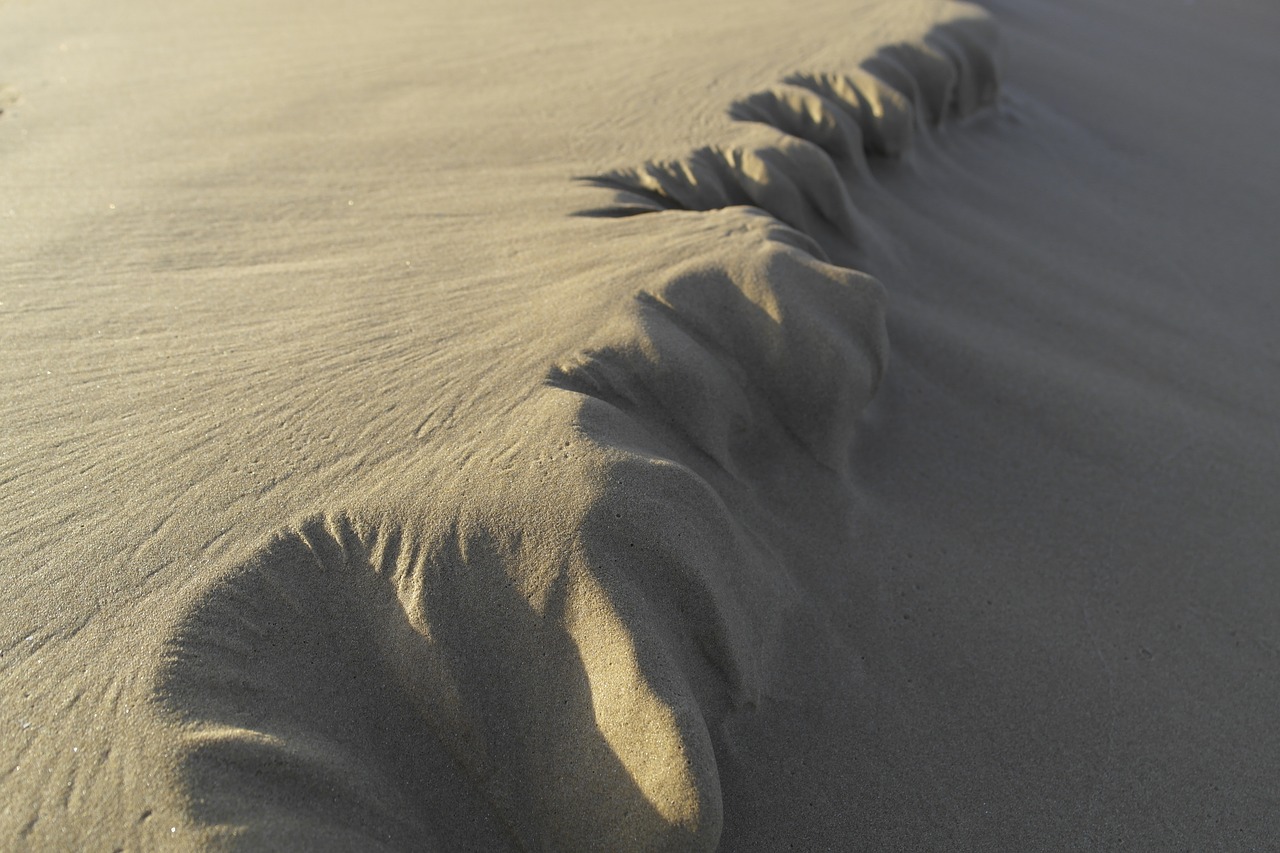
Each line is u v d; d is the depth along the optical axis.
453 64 3.77
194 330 2.03
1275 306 3.74
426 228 2.47
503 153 2.95
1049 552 2.33
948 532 2.31
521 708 1.48
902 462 2.47
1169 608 2.26
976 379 2.77
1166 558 2.38
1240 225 4.36
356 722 1.42
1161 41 6.40
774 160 2.92
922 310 3.02
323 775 1.31
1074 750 1.91
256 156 2.97
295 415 1.76
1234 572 2.38
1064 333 3.18
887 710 1.89
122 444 1.70
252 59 3.89
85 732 1.25
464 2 4.54
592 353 1.92
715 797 1.39
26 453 1.69
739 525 1.98
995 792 1.82
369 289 2.17
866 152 3.70
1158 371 3.10
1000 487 2.48
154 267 2.30
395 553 1.51
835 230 3.13
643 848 1.39
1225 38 6.61
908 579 2.15
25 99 3.54
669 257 2.22
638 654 1.46
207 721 1.28
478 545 1.51
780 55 3.76
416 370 1.87
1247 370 3.22
